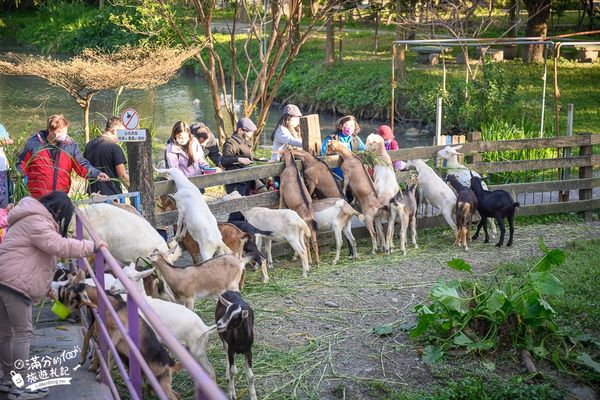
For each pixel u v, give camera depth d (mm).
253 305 7594
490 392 5906
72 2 45594
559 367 6410
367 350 6633
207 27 15555
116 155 8062
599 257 9062
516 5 26875
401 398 5723
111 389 4723
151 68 14000
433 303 6977
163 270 6402
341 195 9312
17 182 7152
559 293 6543
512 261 9031
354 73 27938
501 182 13336
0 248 4711
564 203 11438
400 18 25047
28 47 44875
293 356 6445
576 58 28922
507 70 26641
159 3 15305
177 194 7691
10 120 20484
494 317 6715
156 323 3375
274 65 15836
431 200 10008
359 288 8117
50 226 4746
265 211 8547
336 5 16328
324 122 25875
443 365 6359
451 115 20906
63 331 6145
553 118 20188
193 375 2730
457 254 9453
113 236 6695
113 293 5277
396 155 10414
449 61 28906
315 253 8961
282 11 15797
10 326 4824
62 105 23844
